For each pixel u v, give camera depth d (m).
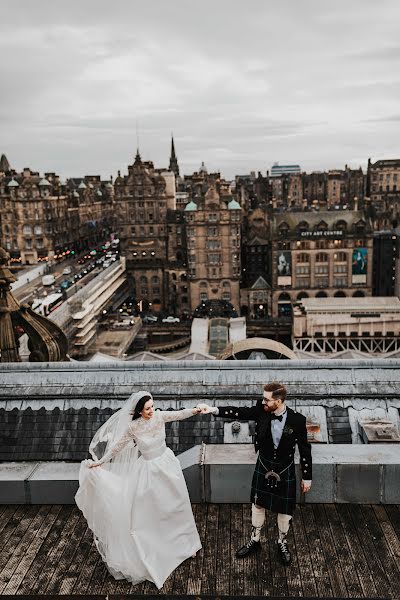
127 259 157.50
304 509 13.10
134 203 154.25
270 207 150.75
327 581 10.98
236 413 11.74
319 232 134.75
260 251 147.75
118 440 11.33
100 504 11.26
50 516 13.23
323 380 19.62
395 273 137.88
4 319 25.05
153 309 157.75
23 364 21.02
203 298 143.25
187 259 143.50
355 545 11.91
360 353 78.19
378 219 159.00
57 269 175.88
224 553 11.82
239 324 118.19
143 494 11.19
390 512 12.90
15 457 18.39
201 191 156.25
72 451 18.38
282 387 11.30
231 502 13.44
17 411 19.23
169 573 11.23
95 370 20.58
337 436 18.20
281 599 9.14
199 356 79.62
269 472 11.37
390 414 18.53
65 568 11.55
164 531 11.41
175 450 18.28
